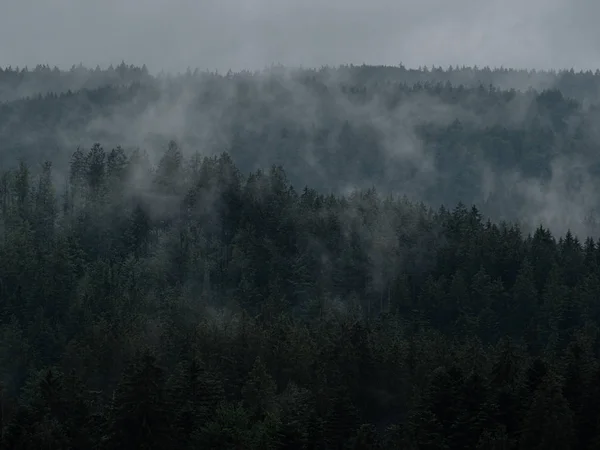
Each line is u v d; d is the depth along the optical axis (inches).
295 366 4478.3
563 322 5408.5
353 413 3695.9
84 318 5177.2
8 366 4744.1
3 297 5541.3
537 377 3801.7
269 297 5733.3
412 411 3848.4
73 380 4028.1
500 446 3216.0
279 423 3464.6
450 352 4643.2
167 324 5014.8
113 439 3390.7
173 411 3506.4
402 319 5777.6
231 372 4375.0
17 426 3422.7
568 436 3265.3
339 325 5221.5
